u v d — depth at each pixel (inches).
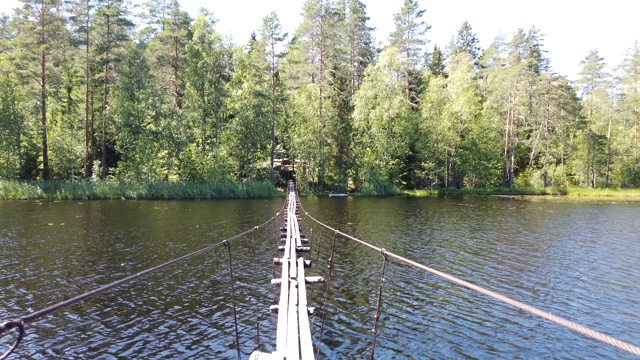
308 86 1863.9
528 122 2170.3
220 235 800.9
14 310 415.8
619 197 1861.5
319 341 364.2
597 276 570.3
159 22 1982.0
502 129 2197.3
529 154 2377.0
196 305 439.8
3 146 1476.4
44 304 433.1
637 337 386.3
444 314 430.3
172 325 390.9
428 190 1947.6
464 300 471.2
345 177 1911.9
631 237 848.3
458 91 1991.9
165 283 509.4
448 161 2014.0
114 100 1621.6
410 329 392.8
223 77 1824.6
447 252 699.4
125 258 616.7
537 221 1063.0
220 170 1668.3
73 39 1512.1
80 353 337.1
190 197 1562.5
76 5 1556.3
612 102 2272.4
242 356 334.6
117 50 1592.0
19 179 1509.6
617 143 2229.3
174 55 1868.8
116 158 1763.0
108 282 506.9
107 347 347.6
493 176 2110.0
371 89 1839.3
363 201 1562.5
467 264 625.3
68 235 776.9
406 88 2161.7
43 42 1454.2
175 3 1959.9
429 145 1935.3
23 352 336.5
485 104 2094.0
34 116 1592.0
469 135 1984.5
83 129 1715.1
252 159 1801.2
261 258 636.7
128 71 1647.4
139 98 1620.3
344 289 501.0
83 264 580.1
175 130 1648.6
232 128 1728.6
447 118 1909.4
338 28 1958.7
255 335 371.6
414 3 2176.4
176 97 1932.8
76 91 1808.6
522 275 572.7
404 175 2055.9
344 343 361.7
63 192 1449.3
